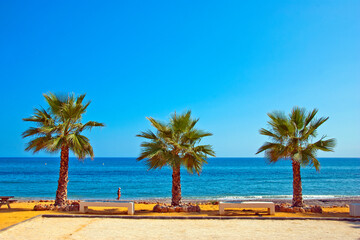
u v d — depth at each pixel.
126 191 34.66
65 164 14.34
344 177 57.75
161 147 13.49
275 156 13.66
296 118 13.80
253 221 11.23
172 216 11.82
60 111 14.03
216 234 9.24
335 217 11.79
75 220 11.40
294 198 13.68
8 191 34.25
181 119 14.02
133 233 9.35
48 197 27.88
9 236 8.88
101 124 14.74
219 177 59.62
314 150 13.47
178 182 14.10
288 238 8.76
